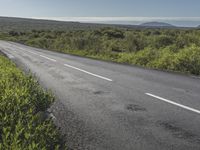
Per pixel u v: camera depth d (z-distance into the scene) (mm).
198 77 13484
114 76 13867
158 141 5508
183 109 7738
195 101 8625
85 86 11273
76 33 68125
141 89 10547
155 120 6793
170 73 14875
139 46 33562
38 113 6352
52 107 7996
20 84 7855
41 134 4312
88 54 30734
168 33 49562
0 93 6426
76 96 9445
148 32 60625
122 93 9875
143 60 20484
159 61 18500
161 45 31969
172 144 5363
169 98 9031
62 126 6383
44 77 13602
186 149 5145
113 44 37250
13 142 3727
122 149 5141
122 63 20250
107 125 6441
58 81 12477
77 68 17094
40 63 19891
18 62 20266
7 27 160750
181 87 10891
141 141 5504
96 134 5879
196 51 17469
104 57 26281
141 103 8430
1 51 31438
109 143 5410
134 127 6301
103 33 60969
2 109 5160
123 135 5820
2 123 4598
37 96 6719
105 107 8000
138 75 14156
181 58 16750
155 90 10336
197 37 28922
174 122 6648
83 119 6895
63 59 23031
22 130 4203
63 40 46000
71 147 5219
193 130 6121
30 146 3670
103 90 10438
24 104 5598
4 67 11656
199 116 7121
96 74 14578
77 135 5824
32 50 34344
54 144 4512
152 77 13477
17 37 80125
